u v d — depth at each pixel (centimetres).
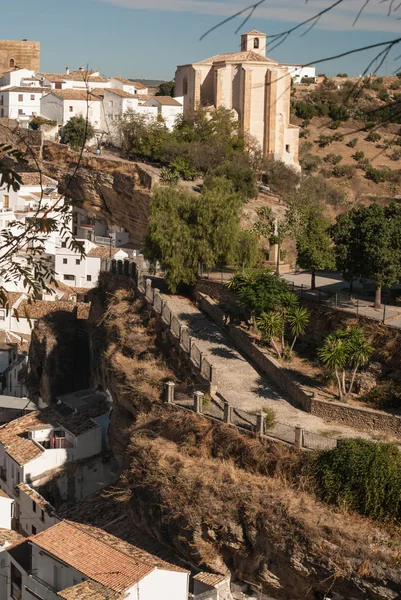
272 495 3278
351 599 2952
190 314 5281
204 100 10831
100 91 11512
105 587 3134
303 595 3139
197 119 10000
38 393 6462
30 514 4500
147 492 3750
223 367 4494
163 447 3869
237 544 3319
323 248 4778
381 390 3866
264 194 9312
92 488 4819
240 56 10400
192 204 5616
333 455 3250
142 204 8812
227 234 5491
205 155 9244
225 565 3412
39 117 10925
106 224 9669
